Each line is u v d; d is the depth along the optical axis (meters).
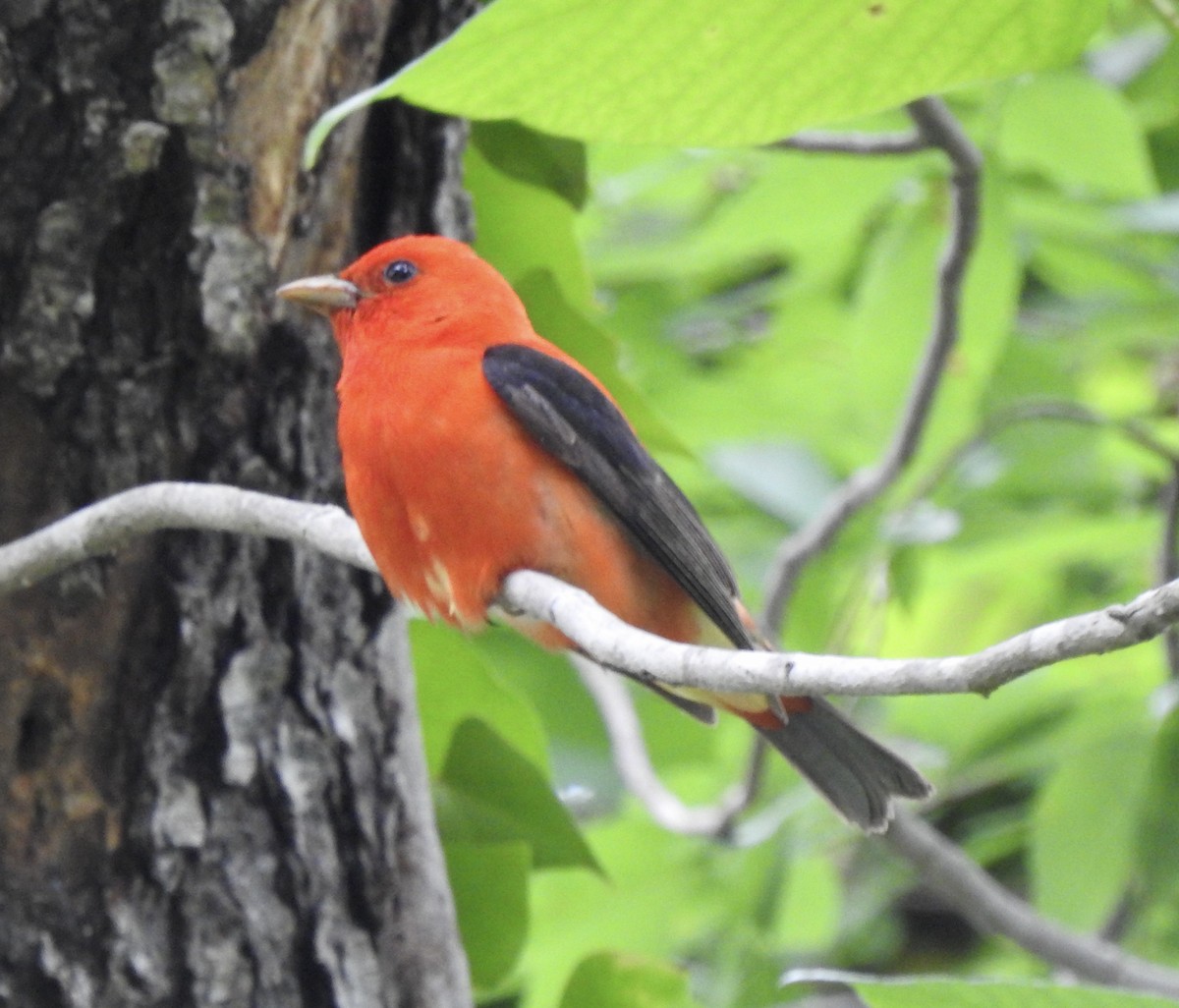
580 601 8.03
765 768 14.41
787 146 12.32
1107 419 14.63
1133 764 13.23
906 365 14.84
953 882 13.55
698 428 16.53
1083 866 13.38
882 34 6.17
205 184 8.64
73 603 8.62
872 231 16.16
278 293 9.05
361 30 9.02
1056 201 14.95
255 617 8.98
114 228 8.55
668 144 6.44
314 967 8.92
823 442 16.48
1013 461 15.83
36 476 8.73
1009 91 13.17
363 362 9.44
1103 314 16.48
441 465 9.15
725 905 14.75
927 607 16.59
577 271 11.11
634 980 10.77
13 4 8.25
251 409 9.08
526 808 10.53
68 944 8.60
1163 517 14.80
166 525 8.15
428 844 9.56
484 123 10.25
